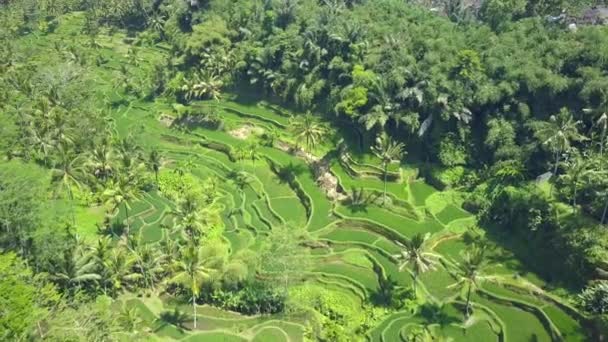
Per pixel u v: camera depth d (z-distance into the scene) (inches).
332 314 3208.7
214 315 3255.4
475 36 4407.0
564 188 3464.6
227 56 5447.8
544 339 2925.7
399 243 3619.6
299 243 3668.8
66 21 7495.1
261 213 4060.0
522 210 3516.2
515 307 3144.7
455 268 3390.7
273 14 5383.9
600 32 3828.7
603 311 2834.6
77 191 4008.4
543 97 3816.4
